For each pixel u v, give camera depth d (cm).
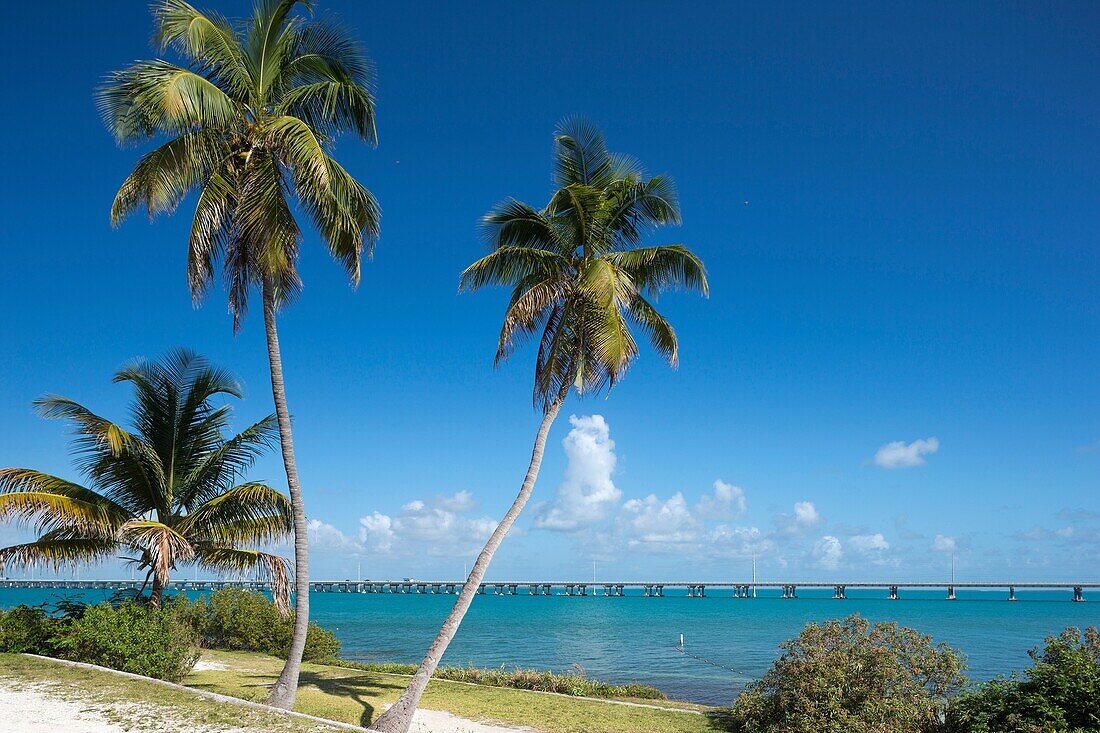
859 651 1728
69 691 1582
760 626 8406
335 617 10244
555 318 2067
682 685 3400
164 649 2061
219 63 1756
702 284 2081
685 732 1744
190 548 2058
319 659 3169
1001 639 6581
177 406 2348
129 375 2300
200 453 2384
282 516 2255
